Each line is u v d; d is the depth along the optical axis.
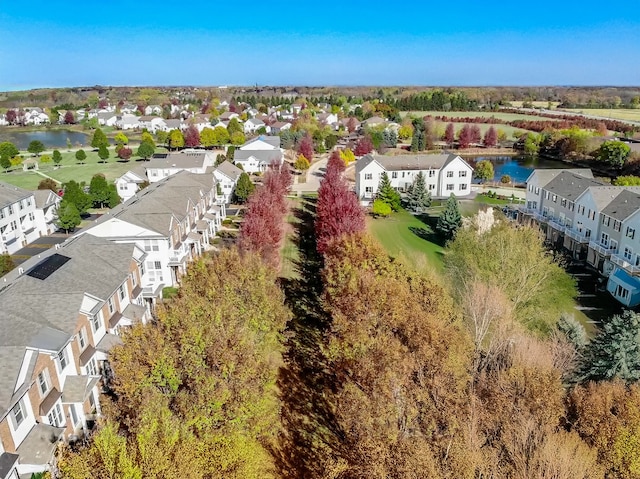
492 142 152.38
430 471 17.64
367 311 29.16
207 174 70.25
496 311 32.81
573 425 22.19
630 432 20.59
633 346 27.39
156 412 18.31
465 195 90.12
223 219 72.94
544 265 40.16
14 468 20.88
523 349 28.61
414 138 144.00
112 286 32.94
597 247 52.59
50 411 24.12
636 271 46.03
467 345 27.42
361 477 18.92
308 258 57.22
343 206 53.38
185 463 15.62
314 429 27.77
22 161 119.25
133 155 134.62
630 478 19.84
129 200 55.97
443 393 21.70
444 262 50.50
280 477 24.08
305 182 104.38
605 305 44.91
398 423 20.86
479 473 18.72
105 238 43.81
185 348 21.88
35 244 61.56
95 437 16.89
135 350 22.33
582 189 59.69
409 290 32.22
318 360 34.84
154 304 41.19
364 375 23.42
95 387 28.39
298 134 147.12
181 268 47.66
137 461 15.50
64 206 65.00
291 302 44.38
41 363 23.97
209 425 19.53
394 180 88.94
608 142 117.31
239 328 25.95
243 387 21.00
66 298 27.95
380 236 66.25
